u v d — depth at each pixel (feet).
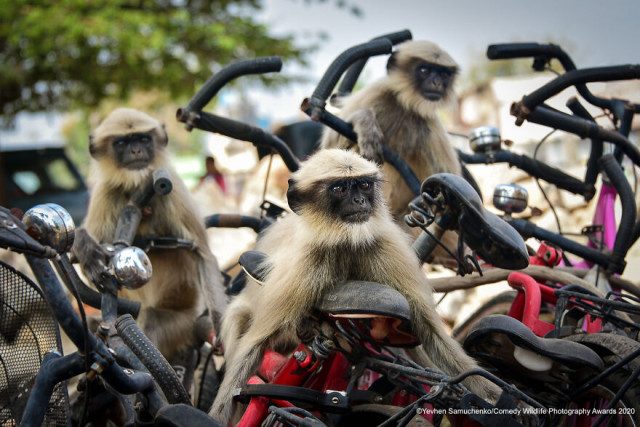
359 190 15.37
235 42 68.59
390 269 15.30
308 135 41.42
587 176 20.75
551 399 14.87
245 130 20.26
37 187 53.01
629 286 19.21
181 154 92.27
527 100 18.20
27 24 64.23
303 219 15.46
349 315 13.32
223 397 14.55
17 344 13.30
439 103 23.45
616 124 21.42
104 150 22.29
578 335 14.57
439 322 15.07
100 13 65.05
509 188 18.29
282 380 13.97
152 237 21.17
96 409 16.12
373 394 14.32
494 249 14.15
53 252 11.33
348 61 19.49
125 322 14.15
